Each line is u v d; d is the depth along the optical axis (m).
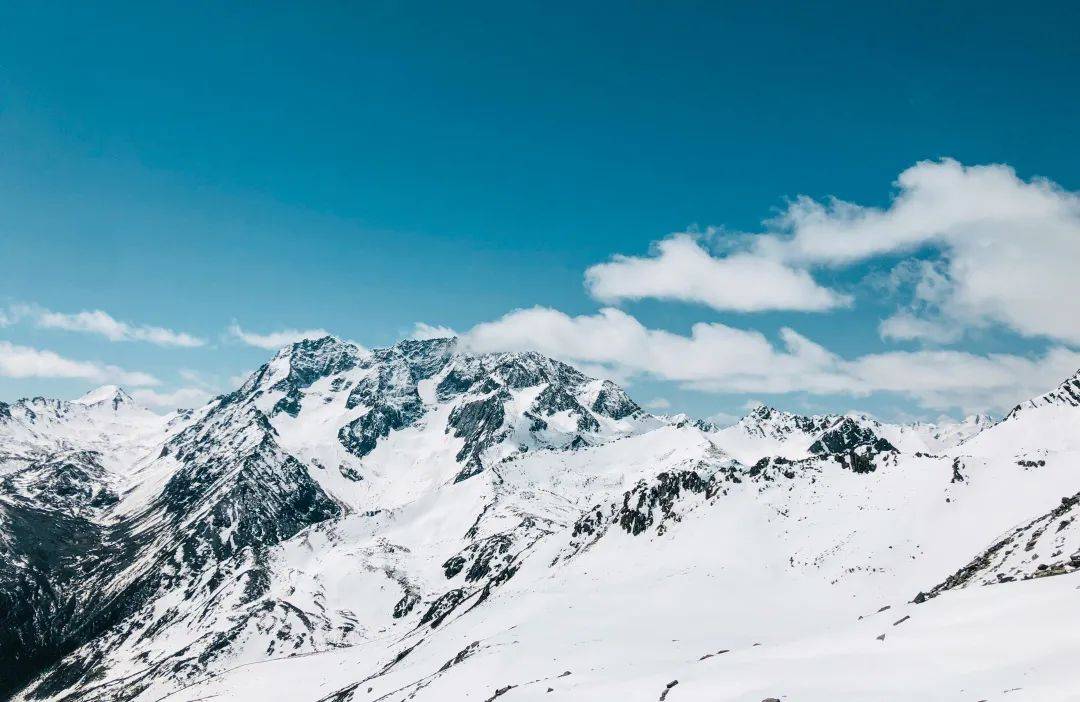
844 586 102.44
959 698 31.83
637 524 153.88
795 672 41.88
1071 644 34.16
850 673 39.22
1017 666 33.56
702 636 83.94
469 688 80.62
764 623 90.69
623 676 58.97
